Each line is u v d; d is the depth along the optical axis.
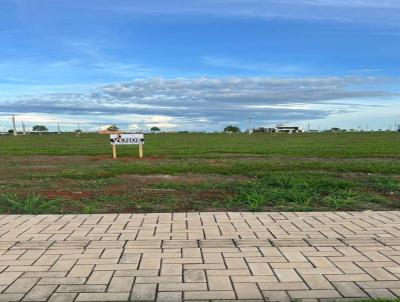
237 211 7.99
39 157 22.78
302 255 5.36
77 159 21.06
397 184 10.88
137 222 7.08
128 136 21.22
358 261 5.13
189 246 5.73
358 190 10.27
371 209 8.20
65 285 4.45
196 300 4.09
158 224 6.93
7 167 16.62
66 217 7.46
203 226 6.80
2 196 9.43
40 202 8.77
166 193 9.93
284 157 21.77
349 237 6.17
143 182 11.87
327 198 9.16
